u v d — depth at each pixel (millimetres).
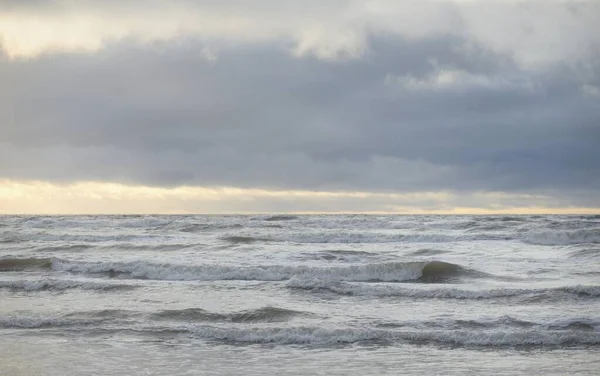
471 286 24047
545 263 30406
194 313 18438
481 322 17125
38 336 16250
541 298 20484
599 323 16797
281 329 16141
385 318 17984
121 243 37938
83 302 20750
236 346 15344
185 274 26875
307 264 29750
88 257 32875
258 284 24047
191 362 13945
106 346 15266
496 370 13242
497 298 20766
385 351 14812
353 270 26562
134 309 19312
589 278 25719
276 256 32562
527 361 13922
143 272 27375
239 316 18188
